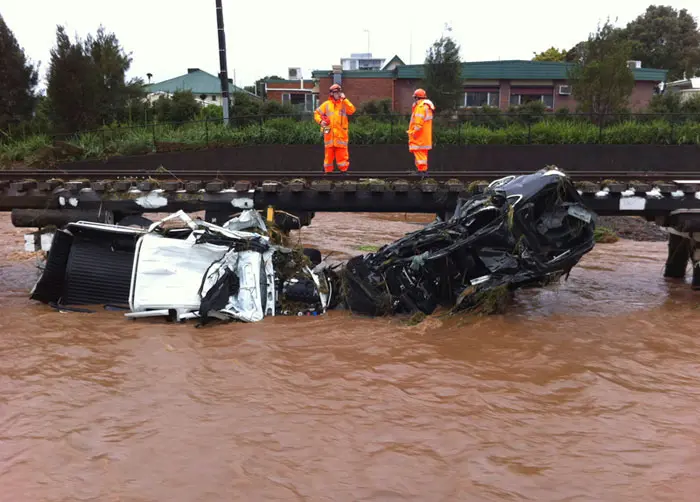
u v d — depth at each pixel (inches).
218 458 192.7
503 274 324.8
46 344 293.1
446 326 326.6
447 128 903.7
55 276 355.3
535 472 186.5
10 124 999.6
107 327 318.3
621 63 903.7
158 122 1019.9
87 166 839.1
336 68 1195.3
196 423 216.2
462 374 262.8
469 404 233.8
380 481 181.0
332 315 344.8
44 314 340.5
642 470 188.1
